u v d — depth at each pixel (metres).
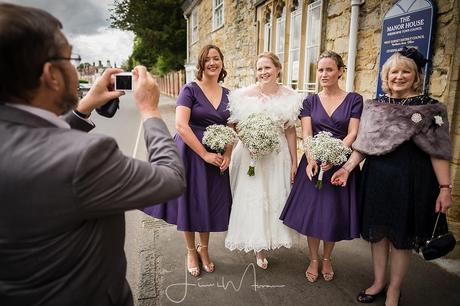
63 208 0.79
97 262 0.90
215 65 2.55
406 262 2.23
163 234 3.47
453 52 2.78
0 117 0.81
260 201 2.67
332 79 2.50
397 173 2.10
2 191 0.76
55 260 0.82
